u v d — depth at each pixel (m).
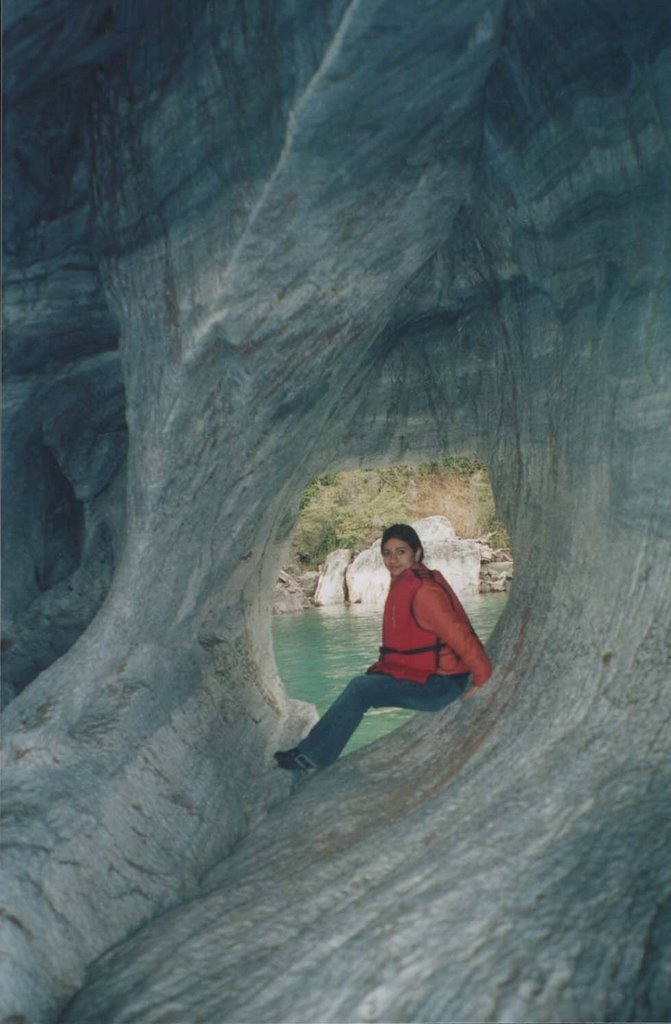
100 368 4.79
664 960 2.10
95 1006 2.43
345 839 3.37
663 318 3.39
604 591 3.64
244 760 4.39
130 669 3.94
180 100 3.27
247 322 3.41
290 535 5.80
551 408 4.27
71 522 5.40
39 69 3.29
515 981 2.18
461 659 3.98
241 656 5.14
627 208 3.50
